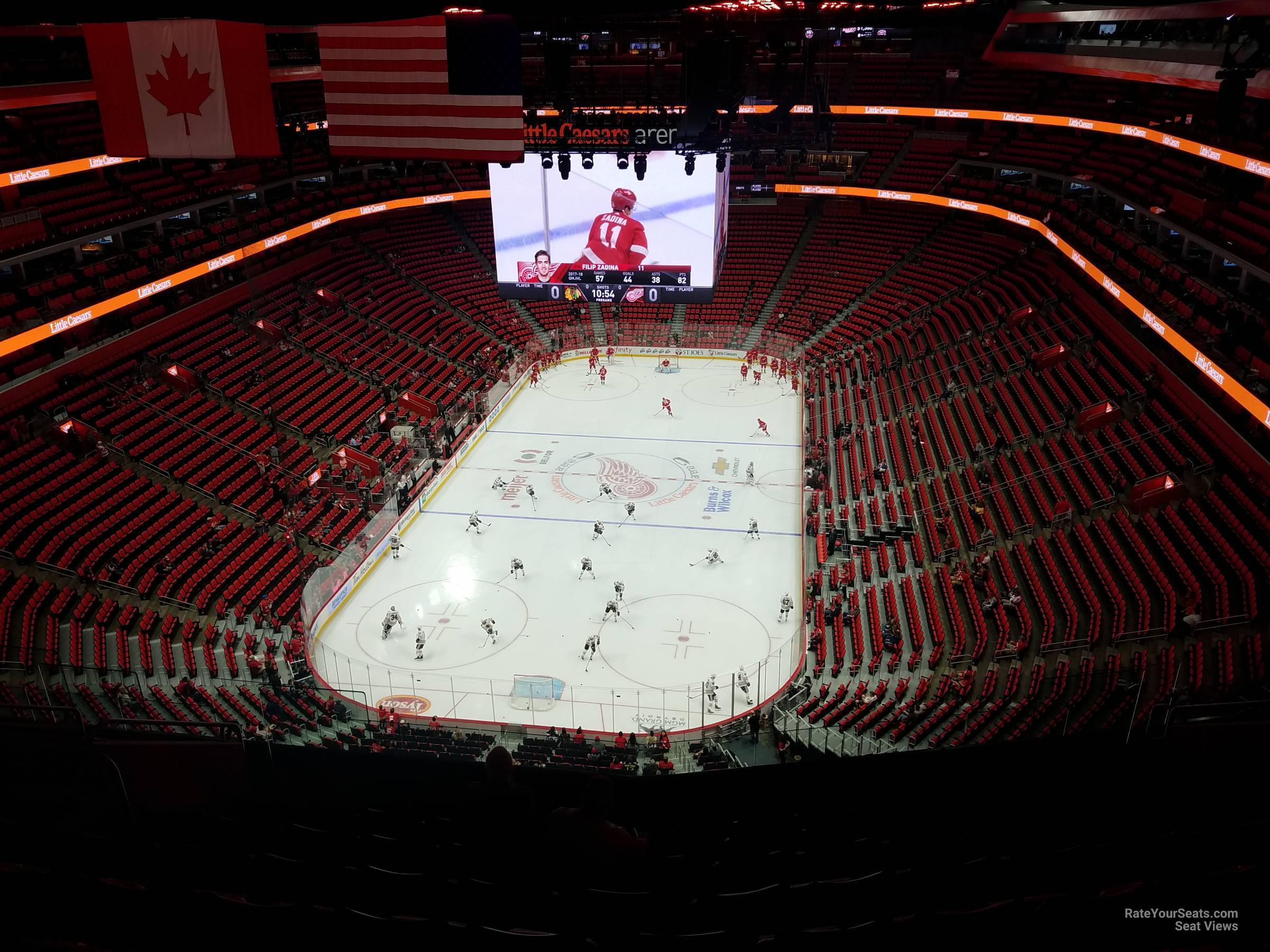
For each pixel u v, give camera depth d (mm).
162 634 27797
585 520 38156
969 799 11516
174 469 35531
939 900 7809
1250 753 11352
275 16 13164
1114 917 6453
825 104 37656
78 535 30672
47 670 24766
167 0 12742
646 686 27844
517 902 7047
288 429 40594
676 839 10133
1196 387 32906
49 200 40625
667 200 34562
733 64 24000
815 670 27734
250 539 33188
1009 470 35531
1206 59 26000
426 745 23641
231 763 11648
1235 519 27094
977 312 48875
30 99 34781
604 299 36219
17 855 7656
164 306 42656
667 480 41531
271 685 26281
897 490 37906
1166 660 23078
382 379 47094
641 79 38875
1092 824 9656
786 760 23484
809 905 7676
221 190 47156
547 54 27422
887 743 23531
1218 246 33625
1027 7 32531
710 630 30734
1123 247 40156
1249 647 21938
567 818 7012
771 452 44312
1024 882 7973
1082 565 28672
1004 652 26125
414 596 32906
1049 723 21656
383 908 7305
